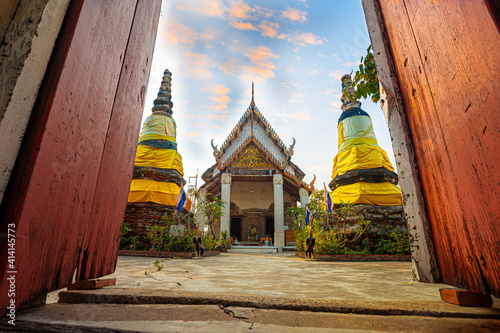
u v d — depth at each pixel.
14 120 1.28
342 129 14.65
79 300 1.75
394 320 1.43
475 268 1.72
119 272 4.27
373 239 11.13
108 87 2.14
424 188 2.50
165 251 10.47
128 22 2.54
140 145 15.17
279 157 24.67
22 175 1.28
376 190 12.05
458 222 1.89
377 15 3.34
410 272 4.81
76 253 1.79
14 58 1.33
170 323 1.32
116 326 1.26
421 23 2.18
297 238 13.80
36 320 1.32
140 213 13.09
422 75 2.26
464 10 1.55
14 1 1.41
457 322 1.41
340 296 2.28
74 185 1.71
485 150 1.47
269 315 1.48
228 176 19.69
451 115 1.82
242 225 24.39
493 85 1.35
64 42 1.54
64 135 1.56
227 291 2.53
